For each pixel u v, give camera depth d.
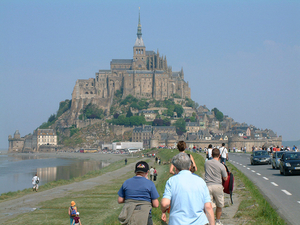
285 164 48.78
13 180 128.38
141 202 18.44
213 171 23.59
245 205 28.75
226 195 34.75
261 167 64.38
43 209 50.59
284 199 31.34
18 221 43.00
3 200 62.38
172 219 14.75
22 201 59.56
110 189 69.00
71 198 58.91
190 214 14.62
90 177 98.88
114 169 130.00
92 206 50.09
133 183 18.67
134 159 190.00
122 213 18.48
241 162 79.38
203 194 15.00
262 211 25.30
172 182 15.22
